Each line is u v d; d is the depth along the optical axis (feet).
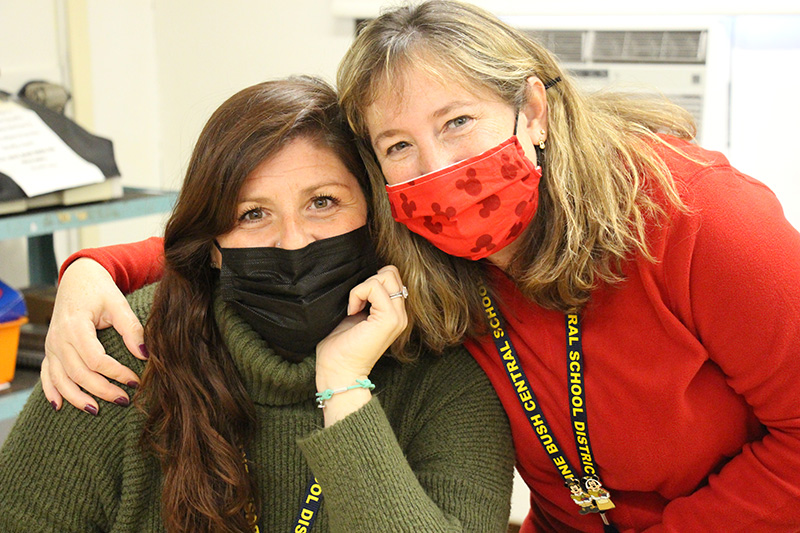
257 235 4.11
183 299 4.28
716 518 4.08
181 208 4.12
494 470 4.39
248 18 9.05
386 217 4.21
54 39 8.71
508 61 3.70
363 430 4.00
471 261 4.30
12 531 4.18
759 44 6.89
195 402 4.19
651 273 3.84
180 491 4.08
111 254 4.70
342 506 3.94
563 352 4.20
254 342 4.22
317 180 4.01
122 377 4.21
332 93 4.25
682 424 4.06
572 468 4.42
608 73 7.39
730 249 3.64
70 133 6.88
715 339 3.83
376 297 4.17
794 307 3.59
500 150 3.70
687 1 6.89
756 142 7.09
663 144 4.02
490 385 4.51
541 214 4.04
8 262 8.83
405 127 3.71
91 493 4.21
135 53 9.55
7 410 6.07
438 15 3.74
